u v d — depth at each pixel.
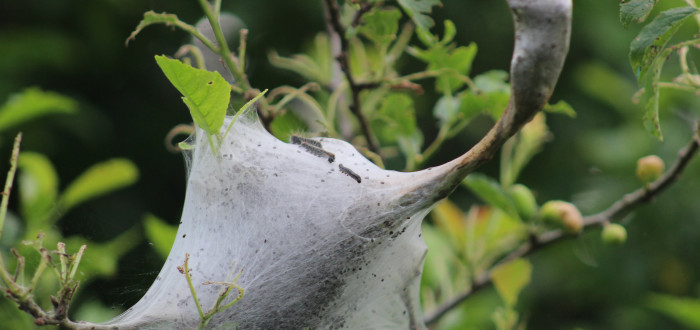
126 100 9.20
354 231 2.83
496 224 4.64
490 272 4.37
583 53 9.58
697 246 7.21
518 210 4.38
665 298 4.71
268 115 3.55
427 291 4.47
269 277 2.84
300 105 4.91
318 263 2.85
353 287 2.90
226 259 2.87
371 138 3.89
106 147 8.89
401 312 3.00
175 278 2.85
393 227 2.80
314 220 2.87
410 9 3.35
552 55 2.09
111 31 8.71
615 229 4.22
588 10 9.30
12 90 7.89
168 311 2.75
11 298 2.14
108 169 4.56
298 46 8.92
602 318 7.64
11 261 3.76
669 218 7.18
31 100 4.63
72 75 8.82
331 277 2.86
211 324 2.77
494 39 9.42
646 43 2.66
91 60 8.75
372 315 2.96
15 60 8.04
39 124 7.96
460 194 9.13
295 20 8.80
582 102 9.58
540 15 2.08
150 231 4.16
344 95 4.72
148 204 8.95
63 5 8.50
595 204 7.51
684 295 7.30
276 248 2.86
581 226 4.24
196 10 8.80
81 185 4.58
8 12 8.48
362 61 4.74
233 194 2.97
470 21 9.26
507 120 2.22
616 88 8.19
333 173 2.95
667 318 7.35
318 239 2.85
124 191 8.63
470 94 4.16
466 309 5.14
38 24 8.58
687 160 3.90
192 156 3.21
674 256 7.28
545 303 7.93
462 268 4.64
